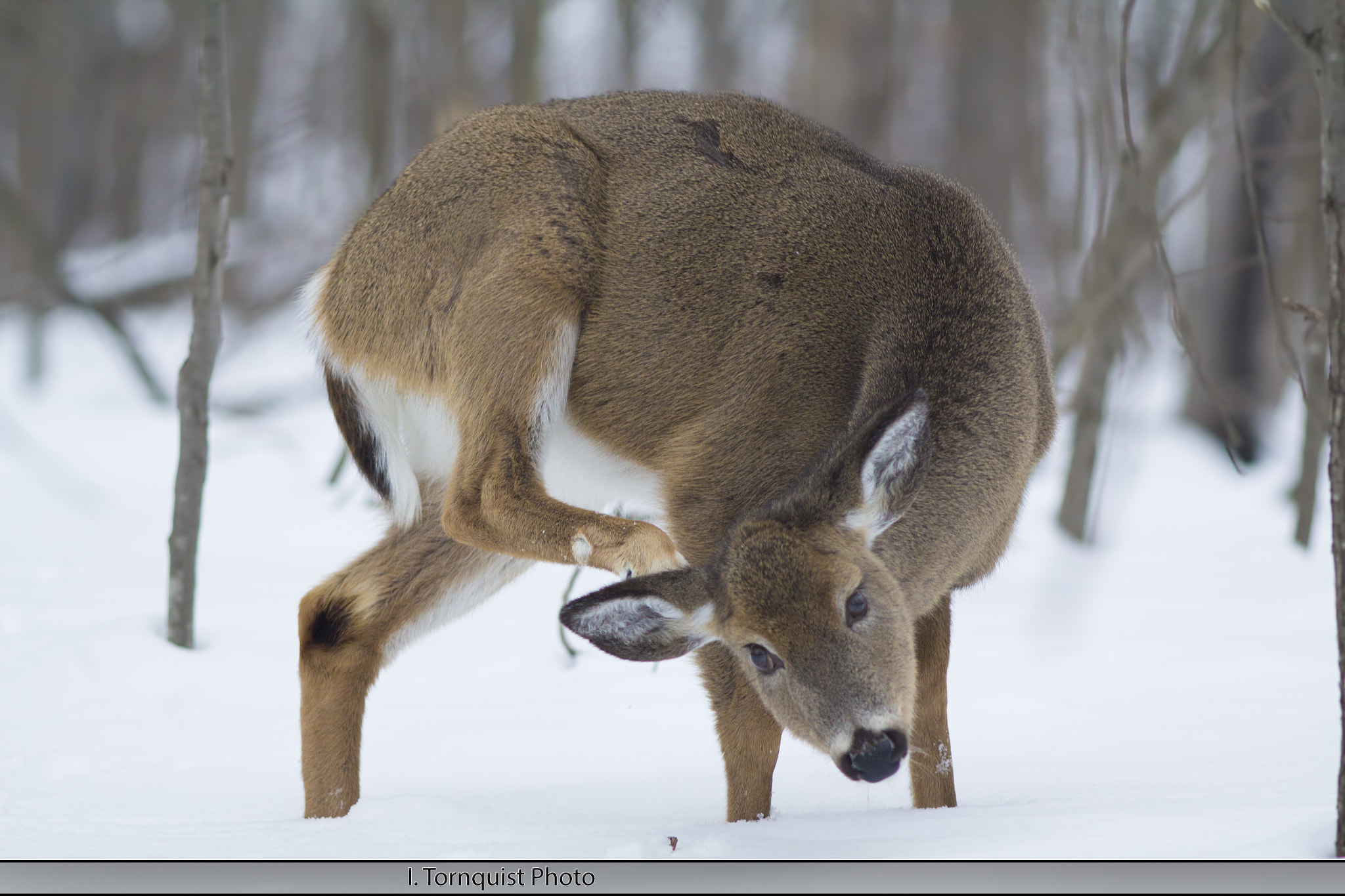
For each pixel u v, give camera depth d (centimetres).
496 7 3553
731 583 759
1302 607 1555
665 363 938
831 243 915
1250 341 2697
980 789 910
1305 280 2602
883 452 776
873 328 888
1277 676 1248
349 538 1928
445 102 2288
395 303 987
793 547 755
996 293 907
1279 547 1930
